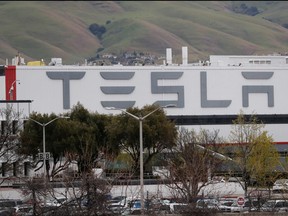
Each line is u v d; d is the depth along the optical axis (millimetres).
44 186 138250
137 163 197125
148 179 179000
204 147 187250
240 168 189125
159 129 198250
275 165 193125
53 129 196375
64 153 195000
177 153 185750
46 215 127625
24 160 198375
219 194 164000
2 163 187875
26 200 142500
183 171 155250
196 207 132625
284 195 159750
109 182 141125
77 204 128375
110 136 199375
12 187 173875
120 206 136000
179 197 166375
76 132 196750
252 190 166625
